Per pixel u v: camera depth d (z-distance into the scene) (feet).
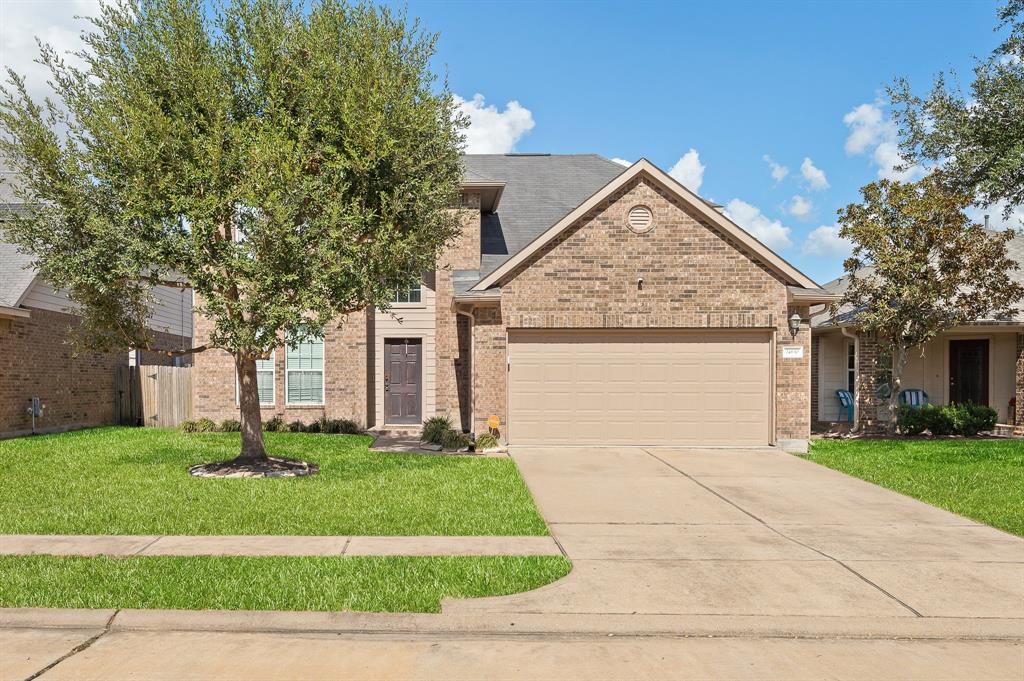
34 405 53.36
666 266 45.29
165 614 17.07
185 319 86.79
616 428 45.83
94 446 45.01
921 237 48.55
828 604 18.17
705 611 17.62
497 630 16.96
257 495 30.09
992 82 47.80
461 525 25.52
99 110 31.32
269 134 31.83
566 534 24.75
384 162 35.09
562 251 45.29
